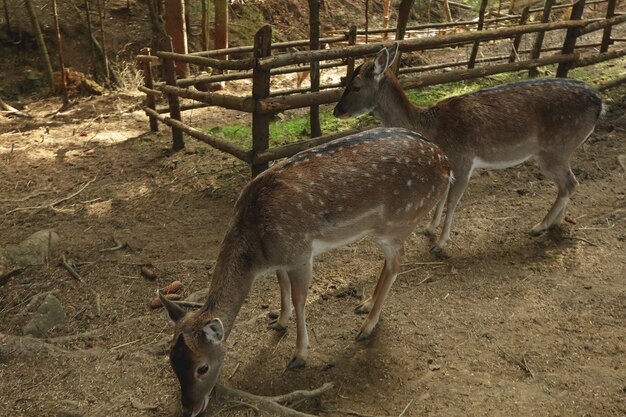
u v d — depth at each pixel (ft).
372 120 24.81
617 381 10.92
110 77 32.22
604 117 24.11
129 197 19.69
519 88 15.76
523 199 18.53
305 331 11.80
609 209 17.52
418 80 19.51
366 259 15.69
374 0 43.21
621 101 25.40
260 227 10.93
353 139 12.00
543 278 14.34
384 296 12.47
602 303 13.26
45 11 33.37
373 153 11.81
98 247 16.47
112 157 23.12
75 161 22.75
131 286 14.67
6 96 30.27
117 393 11.06
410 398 10.84
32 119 27.53
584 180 19.36
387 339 12.48
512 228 16.81
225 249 11.10
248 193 11.34
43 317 13.26
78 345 12.60
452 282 14.40
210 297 10.67
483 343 12.20
